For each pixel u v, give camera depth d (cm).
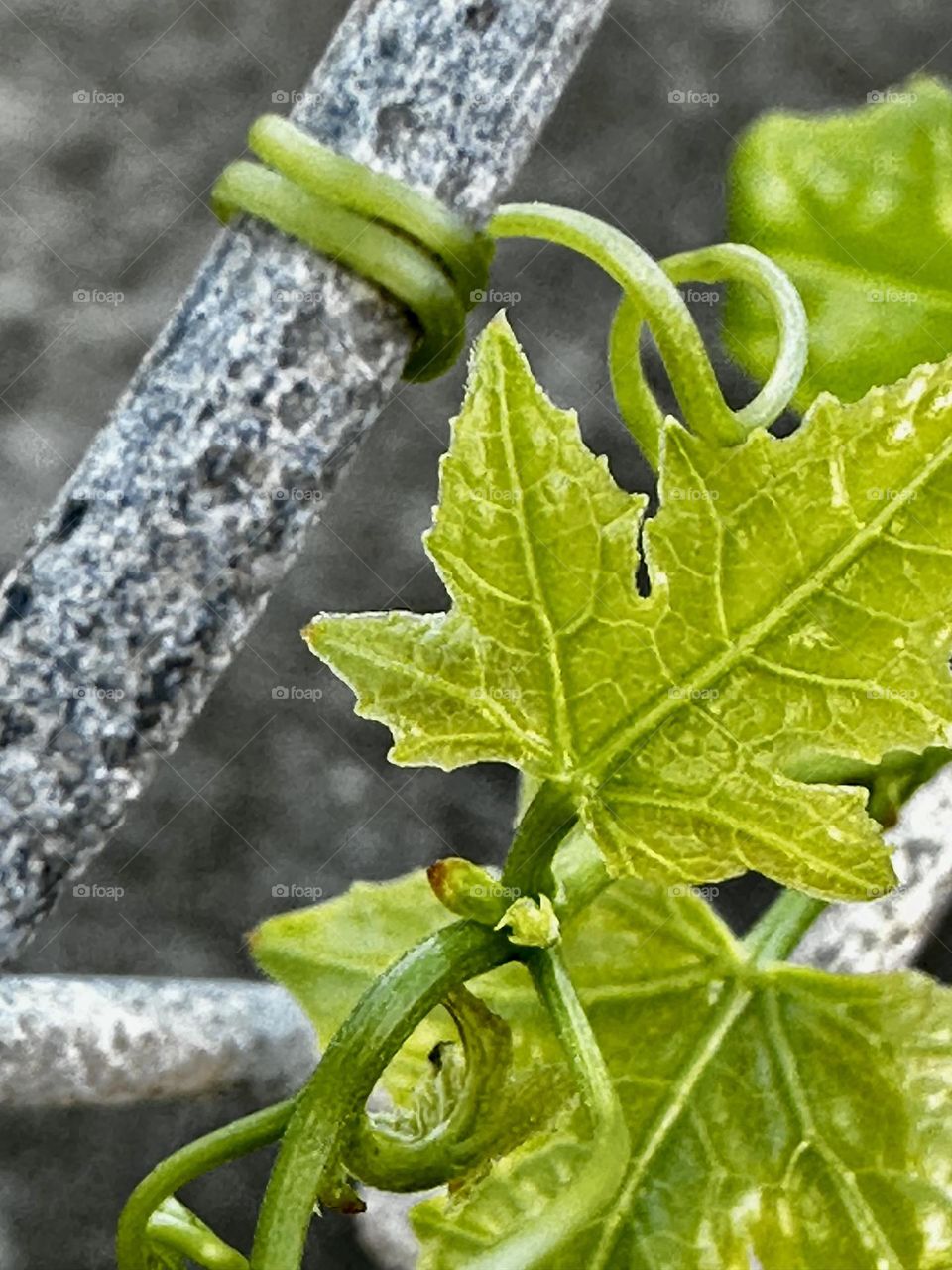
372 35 6
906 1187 6
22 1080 7
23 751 6
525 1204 6
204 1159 6
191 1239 6
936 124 7
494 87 6
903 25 16
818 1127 6
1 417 16
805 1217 6
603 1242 6
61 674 6
